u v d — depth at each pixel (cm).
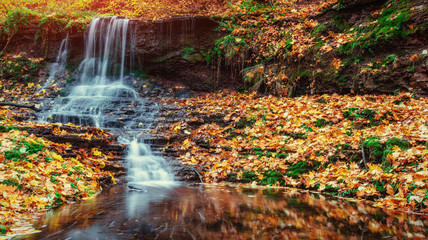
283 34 966
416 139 452
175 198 413
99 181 491
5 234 258
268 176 536
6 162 415
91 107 920
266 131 680
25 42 1240
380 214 330
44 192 374
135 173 571
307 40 904
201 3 1408
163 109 875
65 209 348
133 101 960
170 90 1117
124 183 526
